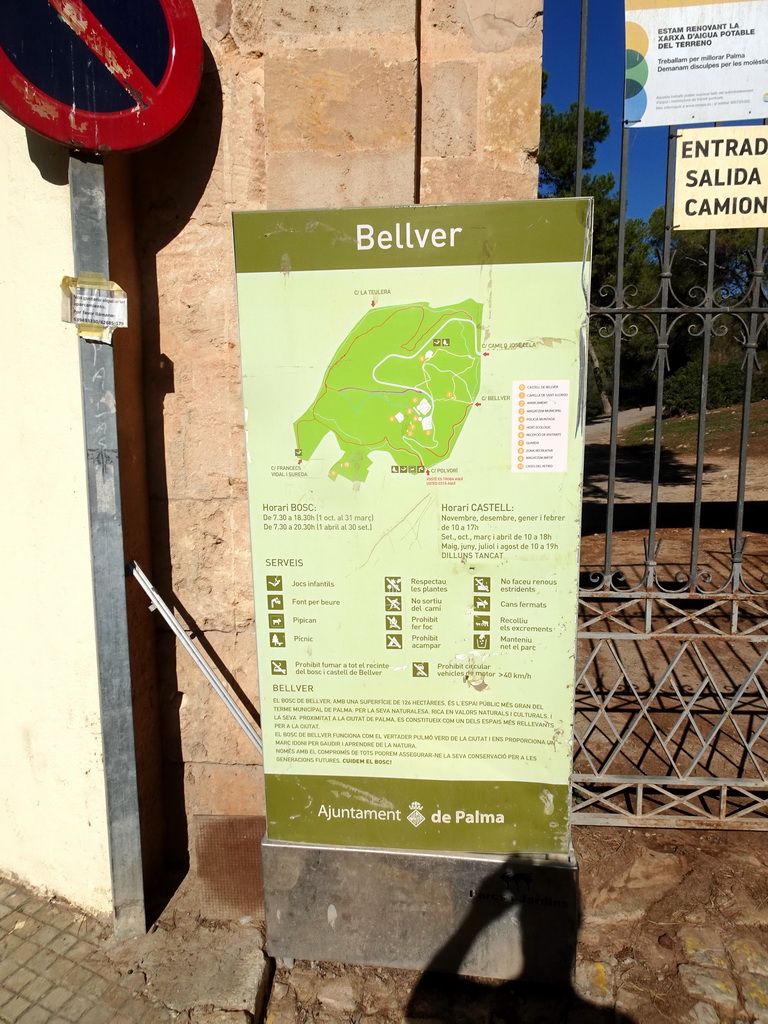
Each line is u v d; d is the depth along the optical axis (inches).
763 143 99.2
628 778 118.6
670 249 103.0
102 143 83.8
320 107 93.6
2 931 102.3
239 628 107.6
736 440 577.3
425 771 93.3
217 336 100.9
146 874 108.6
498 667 90.3
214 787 112.5
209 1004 89.5
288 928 97.7
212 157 97.0
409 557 89.4
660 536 336.5
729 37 97.0
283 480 89.4
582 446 85.2
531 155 94.5
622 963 98.0
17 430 97.3
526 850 93.3
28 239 93.2
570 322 83.3
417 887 94.1
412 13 90.9
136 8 83.0
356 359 86.4
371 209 83.1
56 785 104.8
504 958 94.2
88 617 98.2
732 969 96.6
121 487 96.0
